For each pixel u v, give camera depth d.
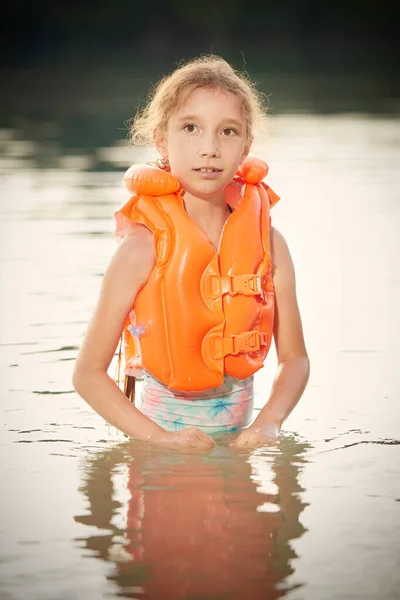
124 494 3.20
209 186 3.82
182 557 2.71
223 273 3.85
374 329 5.60
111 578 2.60
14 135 15.45
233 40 34.56
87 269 7.05
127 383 4.10
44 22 33.44
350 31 35.19
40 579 2.60
